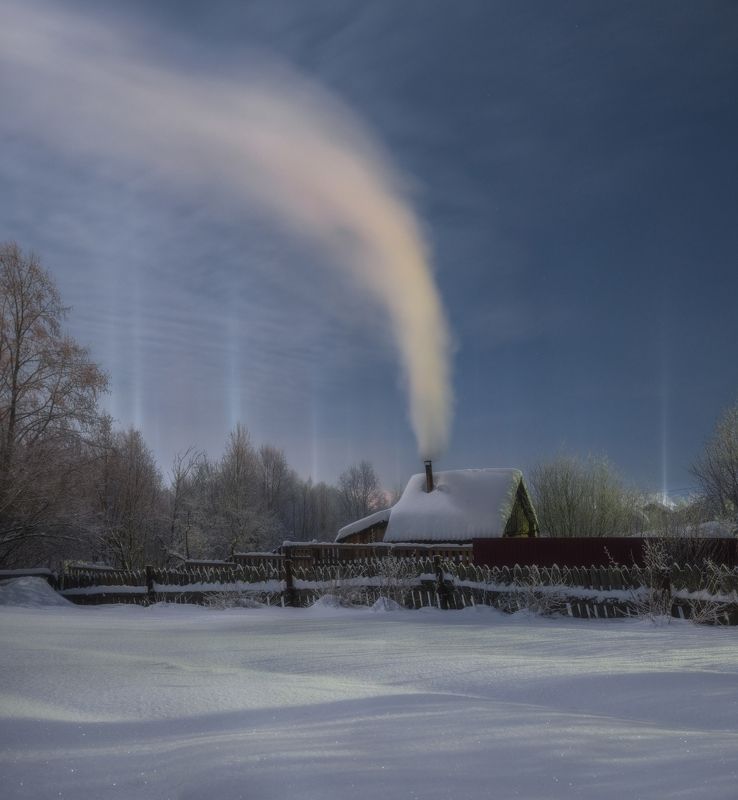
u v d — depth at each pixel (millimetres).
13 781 2801
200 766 2922
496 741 3277
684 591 14453
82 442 30500
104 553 43031
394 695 4684
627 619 14758
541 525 35125
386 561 19250
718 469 26750
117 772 2908
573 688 5211
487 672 6059
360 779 2711
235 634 10758
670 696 4781
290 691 4918
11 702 4406
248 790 2615
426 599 18203
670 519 21984
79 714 4121
